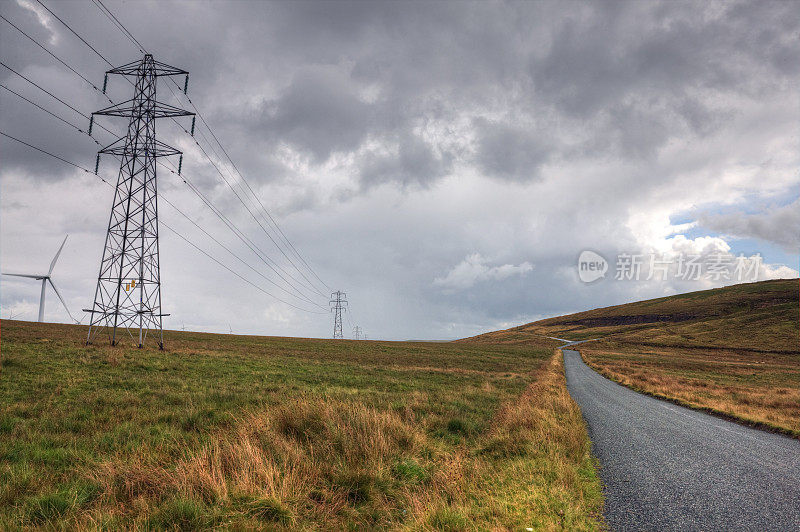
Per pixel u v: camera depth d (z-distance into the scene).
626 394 23.48
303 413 8.20
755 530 4.76
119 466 5.84
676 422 13.80
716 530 4.74
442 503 4.81
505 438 8.51
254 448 5.97
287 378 21.62
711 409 17.20
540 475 6.20
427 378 27.48
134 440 8.02
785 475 7.37
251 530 4.08
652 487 6.39
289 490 4.96
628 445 9.70
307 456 6.36
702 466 7.88
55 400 12.05
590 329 182.38
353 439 7.13
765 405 19.50
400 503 5.23
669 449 9.38
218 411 11.12
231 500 4.65
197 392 14.58
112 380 16.34
